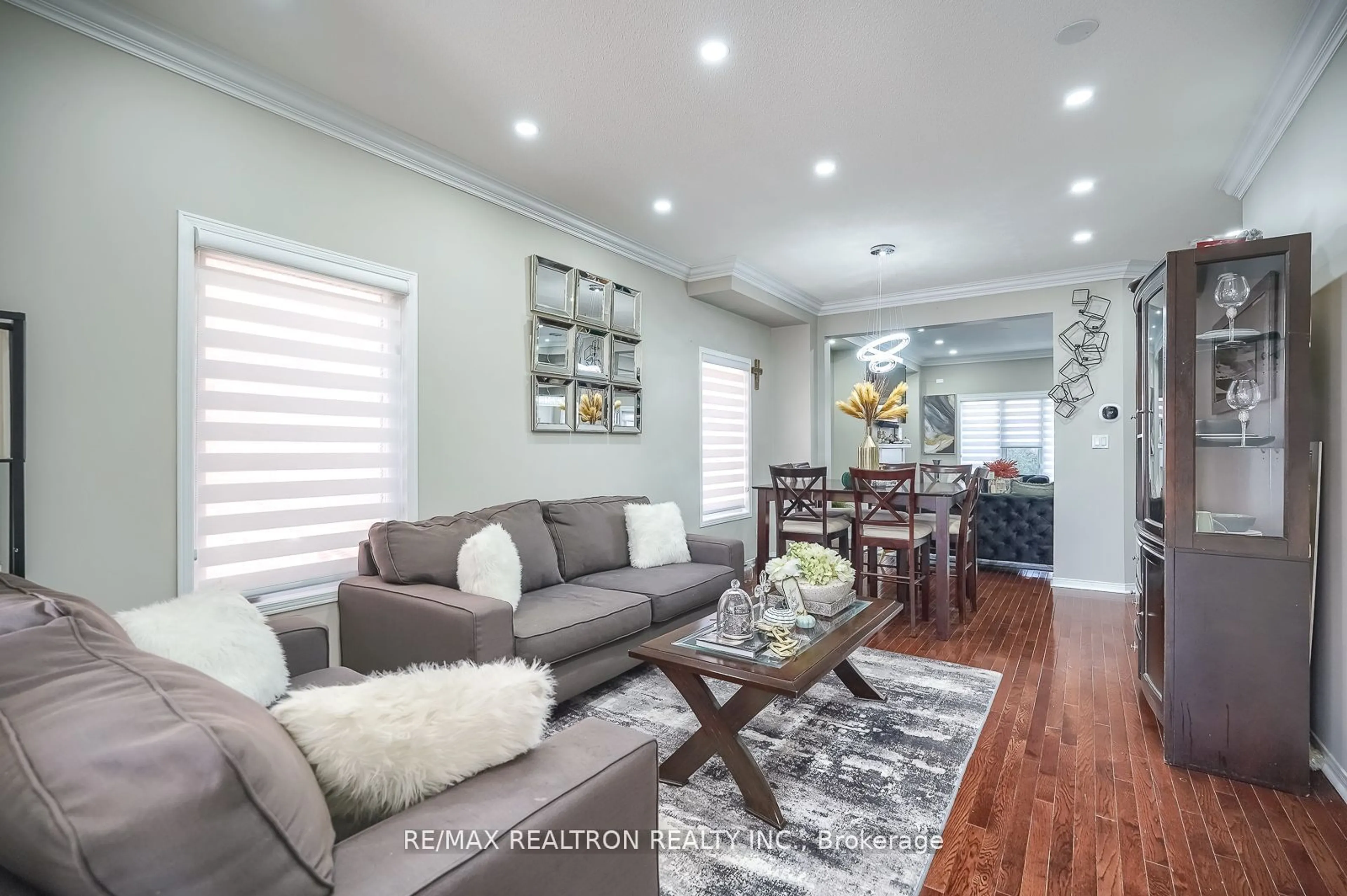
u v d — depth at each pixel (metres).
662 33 2.23
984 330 7.68
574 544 3.51
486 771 1.07
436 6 2.08
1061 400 5.31
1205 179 3.39
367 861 0.85
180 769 0.68
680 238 4.41
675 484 5.05
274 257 2.57
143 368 2.22
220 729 0.73
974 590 4.59
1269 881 1.70
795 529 4.54
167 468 2.28
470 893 0.86
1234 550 2.22
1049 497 5.84
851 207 3.84
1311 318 2.36
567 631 2.62
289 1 2.05
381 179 2.97
